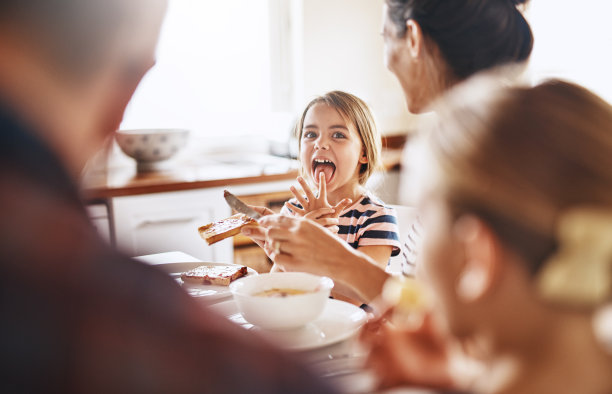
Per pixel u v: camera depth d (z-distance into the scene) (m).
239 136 3.33
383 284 1.03
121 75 0.34
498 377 0.42
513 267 0.41
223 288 1.19
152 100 3.10
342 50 3.27
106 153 0.39
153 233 2.48
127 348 0.26
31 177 0.27
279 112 3.37
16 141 0.27
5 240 0.25
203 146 3.25
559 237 0.39
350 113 1.76
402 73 1.05
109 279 0.27
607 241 0.38
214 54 3.20
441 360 0.59
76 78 0.32
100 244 0.29
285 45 3.32
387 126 3.34
